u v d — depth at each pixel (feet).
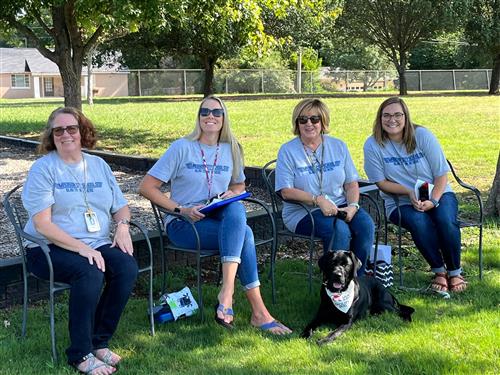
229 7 41.63
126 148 41.98
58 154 13.30
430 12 114.83
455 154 37.32
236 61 143.95
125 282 12.64
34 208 12.67
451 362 11.85
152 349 12.86
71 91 45.21
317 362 12.13
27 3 41.45
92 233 13.17
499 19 115.03
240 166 15.90
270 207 20.48
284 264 18.45
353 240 15.65
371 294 14.71
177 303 14.35
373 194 22.40
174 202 14.99
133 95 133.59
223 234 13.98
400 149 17.33
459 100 95.25
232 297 14.82
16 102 119.85
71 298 12.07
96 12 38.52
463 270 17.74
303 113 16.24
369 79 153.07
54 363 12.12
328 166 16.43
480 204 17.07
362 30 122.11
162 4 35.83
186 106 87.66
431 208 16.48
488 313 14.51
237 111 74.38
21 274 15.12
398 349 12.63
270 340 13.29
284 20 106.93
